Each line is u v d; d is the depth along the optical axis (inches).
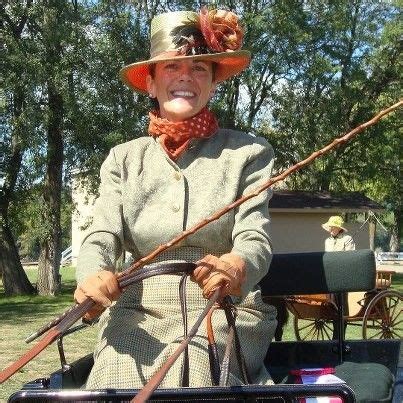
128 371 97.3
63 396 87.0
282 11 848.3
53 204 835.4
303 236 1021.8
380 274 396.2
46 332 89.2
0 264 871.1
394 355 130.6
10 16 771.4
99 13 777.6
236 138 116.7
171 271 93.0
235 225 108.8
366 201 1044.5
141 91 128.7
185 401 89.2
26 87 748.0
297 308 366.9
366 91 1010.7
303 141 950.4
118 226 110.6
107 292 91.4
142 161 115.7
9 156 840.3
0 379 73.4
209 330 94.8
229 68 119.3
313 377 112.4
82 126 760.3
